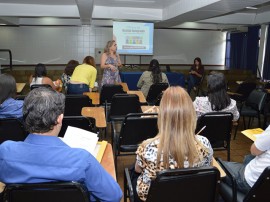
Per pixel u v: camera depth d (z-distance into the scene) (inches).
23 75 319.0
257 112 161.9
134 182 65.2
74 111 127.4
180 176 46.3
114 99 125.6
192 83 277.9
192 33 408.2
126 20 293.7
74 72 161.9
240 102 182.9
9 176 38.9
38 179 38.7
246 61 361.7
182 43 408.2
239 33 378.9
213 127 95.7
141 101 143.9
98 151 63.7
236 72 344.5
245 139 158.6
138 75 275.6
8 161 38.5
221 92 98.0
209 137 97.9
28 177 38.3
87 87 160.1
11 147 39.4
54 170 38.5
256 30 335.9
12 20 325.1
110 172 56.4
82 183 40.9
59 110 40.7
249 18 305.0
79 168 39.3
